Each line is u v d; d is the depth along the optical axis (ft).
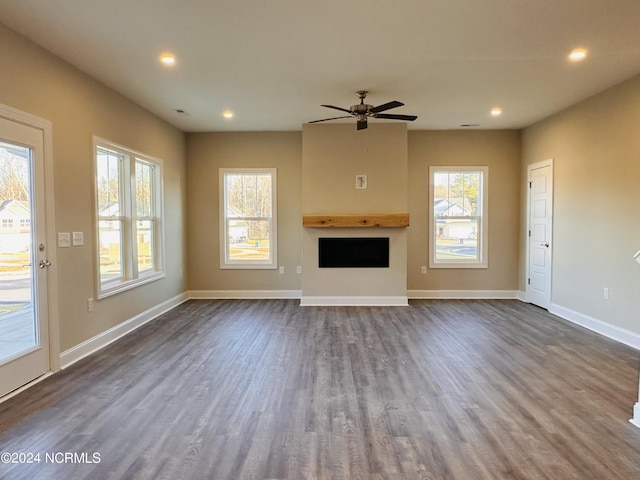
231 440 7.53
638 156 13.01
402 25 9.62
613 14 9.11
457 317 17.12
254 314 17.76
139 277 16.06
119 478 6.41
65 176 11.50
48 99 10.80
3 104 9.27
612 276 14.17
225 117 18.04
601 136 14.67
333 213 19.45
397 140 19.33
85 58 11.37
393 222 18.93
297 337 14.20
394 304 19.52
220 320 16.69
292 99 15.40
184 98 15.17
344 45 10.71
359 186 19.38
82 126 12.33
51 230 10.82
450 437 7.64
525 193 20.33
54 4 8.51
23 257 9.96
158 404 8.99
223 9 8.83
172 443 7.42
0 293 9.25
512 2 8.60
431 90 14.42
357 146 19.36
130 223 15.37
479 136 20.92
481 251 21.13
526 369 11.10
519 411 8.68
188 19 9.26
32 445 7.34
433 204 21.09
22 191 9.96
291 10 8.89
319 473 6.55
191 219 21.24
